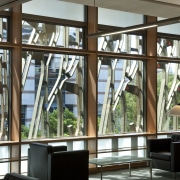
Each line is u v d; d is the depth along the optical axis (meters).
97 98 8.99
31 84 8.48
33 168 7.26
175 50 10.69
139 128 10.06
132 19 9.89
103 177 8.31
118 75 9.73
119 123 9.70
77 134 9.09
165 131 10.48
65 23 8.86
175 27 10.66
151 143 8.92
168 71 10.60
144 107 10.16
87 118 9.16
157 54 10.22
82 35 9.15
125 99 9.83
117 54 9.35
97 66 9.01
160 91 10.45
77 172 6.80
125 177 8.33
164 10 8.47
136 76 10.05
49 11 8.62
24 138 8.33
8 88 8.16
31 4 8.38
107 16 9.46
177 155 8.24
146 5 8.02
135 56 9.70
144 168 9.48
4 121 8.11
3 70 8.12
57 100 8.83
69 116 8.99
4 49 8.10
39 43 8.50
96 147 8.96
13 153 7.91
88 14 9.08
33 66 8.51
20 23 7.90
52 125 8.73
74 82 9.08
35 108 8.52
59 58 8.87
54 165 6.58
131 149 9.72
